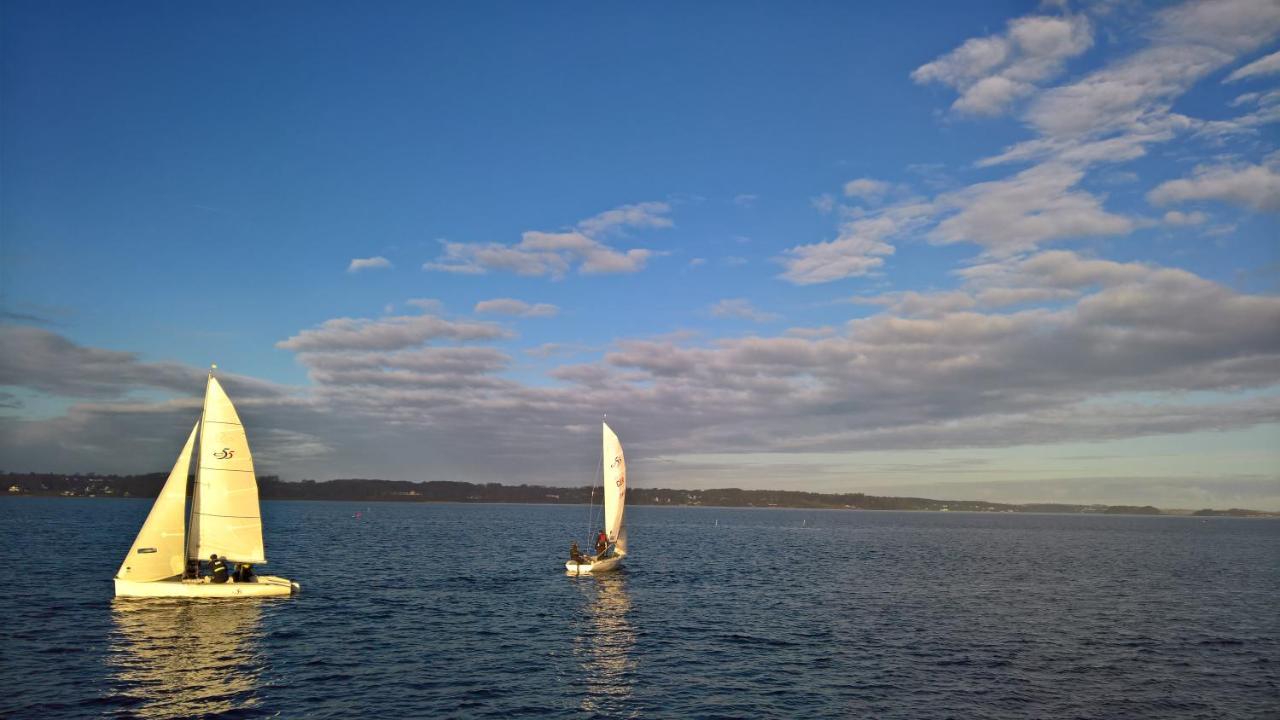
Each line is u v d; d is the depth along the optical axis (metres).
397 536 114.69
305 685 27.61
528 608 45.62
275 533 114.62
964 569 78.50
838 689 28.72
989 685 29.56
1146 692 29.00
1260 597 58.25
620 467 65.12
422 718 24.23
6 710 24.05
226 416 44.06
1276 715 26.52
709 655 34.06
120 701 25.27
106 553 72.00
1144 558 100.94
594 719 24.69
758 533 159.75
